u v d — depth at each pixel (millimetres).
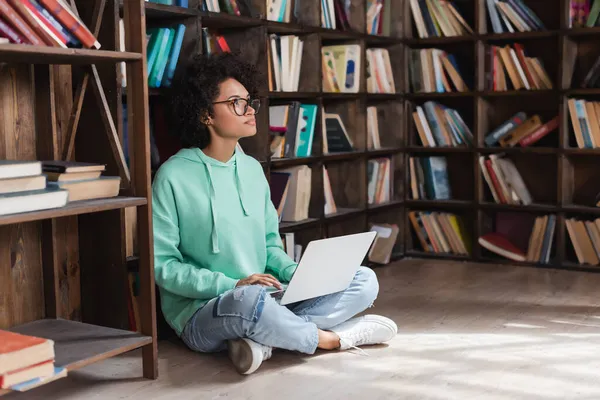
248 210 2678
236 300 2352
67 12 2080
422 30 4367
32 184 2004
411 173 4469
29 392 2264
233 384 2307
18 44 1886
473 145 4250
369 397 2176
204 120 2625
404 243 4469
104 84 2551
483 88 4250
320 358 2547
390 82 4344
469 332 2850
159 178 2578
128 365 2506
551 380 2299
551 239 4094
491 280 3789
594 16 3898
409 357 2545
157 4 2666
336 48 3973
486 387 2242
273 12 3438
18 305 2465
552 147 4078
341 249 2439
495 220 4430
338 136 3979
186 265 2529
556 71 4230
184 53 2893
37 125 2471
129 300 2662
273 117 3516
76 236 2695
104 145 2559
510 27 4141
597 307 3232
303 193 3631
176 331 2598
